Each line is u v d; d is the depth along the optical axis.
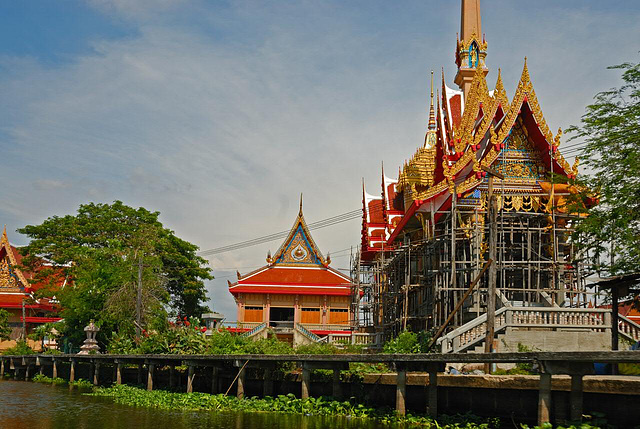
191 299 69.38
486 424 17.95
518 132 37.16
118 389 34.91
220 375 31.80
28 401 30.20
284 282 62.28
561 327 28.97
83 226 67.56
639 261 26.12
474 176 35.94
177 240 68.88
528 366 25.83
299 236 64.06
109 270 52.00
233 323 61.66
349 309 62.50
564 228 34.78
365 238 59.75
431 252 39.16
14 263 72.88
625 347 28.75
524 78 36.28
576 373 15.22
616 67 27.17
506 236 37.31
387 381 23.34
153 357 32.91
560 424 15.69
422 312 42.84
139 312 48.91
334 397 23.86
